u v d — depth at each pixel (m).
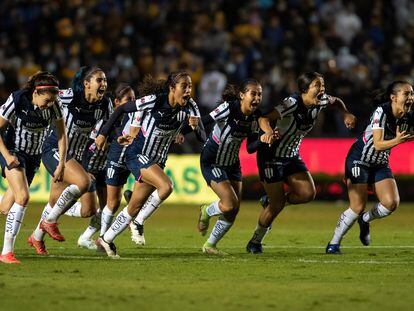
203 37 82.69
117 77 76.69
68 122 36.06
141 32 84.81
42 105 31.38
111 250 34.47
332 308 23.75
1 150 31.16
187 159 70.00
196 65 79.56
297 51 82.38
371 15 88.31
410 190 72.31
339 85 76.44
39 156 33.41
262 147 36.38
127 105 33.66
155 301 24.45
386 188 37.16
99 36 82.62
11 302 24.12
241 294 25.70
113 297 24.97
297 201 36.84
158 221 54.88
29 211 59.72
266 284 27.61
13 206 31.69
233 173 36.59
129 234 45.97
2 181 66.19
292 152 36.41
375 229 50.84
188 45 83.12
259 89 34.72
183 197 70.00
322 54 81.19
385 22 89.00
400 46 84.94
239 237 44.97
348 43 85.50
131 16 85.19
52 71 79.75
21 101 31.86
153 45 84.38
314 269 31.33
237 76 78.06
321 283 27.94
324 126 74.12
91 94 35.66
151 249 38.91
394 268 31.77
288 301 24.69
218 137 35.53
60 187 35.78
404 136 34.78
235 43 81.38
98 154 38.75
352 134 73.81
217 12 85.88
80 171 35.00
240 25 84.44
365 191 36.88
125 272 30.08
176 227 50.84
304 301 24.70
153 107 33.66
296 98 35.38
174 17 85.38
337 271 30.81
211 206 36.44
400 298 25.25
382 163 37.16
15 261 31.80
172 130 34.50
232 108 35.00
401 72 80.88
